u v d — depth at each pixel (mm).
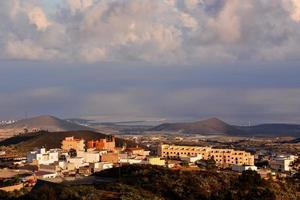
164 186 171250
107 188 159375
